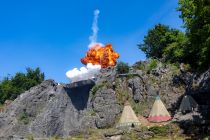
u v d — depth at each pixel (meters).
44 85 80.94
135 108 71.81
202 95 64.06
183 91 68.69
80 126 72.69
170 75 71.94
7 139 72.19
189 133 56.19
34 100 79.12
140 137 58.91
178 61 75.56
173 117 63.50
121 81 77.00
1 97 102.69
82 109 76.38
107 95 73.88
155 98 71.00
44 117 75.75
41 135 74.06
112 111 72.12
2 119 78.12
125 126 63.28
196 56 70.88
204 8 52.66
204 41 55.12
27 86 106.00
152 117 64.25
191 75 68.88
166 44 87.38
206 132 54.78
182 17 60.84
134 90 74.38
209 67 64.25
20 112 78.25
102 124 70.94
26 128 75.62
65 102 77.81
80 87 77.50
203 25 55.44
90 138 64.44
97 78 78.25
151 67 76.38
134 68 78.94
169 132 57.69
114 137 61.44
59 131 74.88
